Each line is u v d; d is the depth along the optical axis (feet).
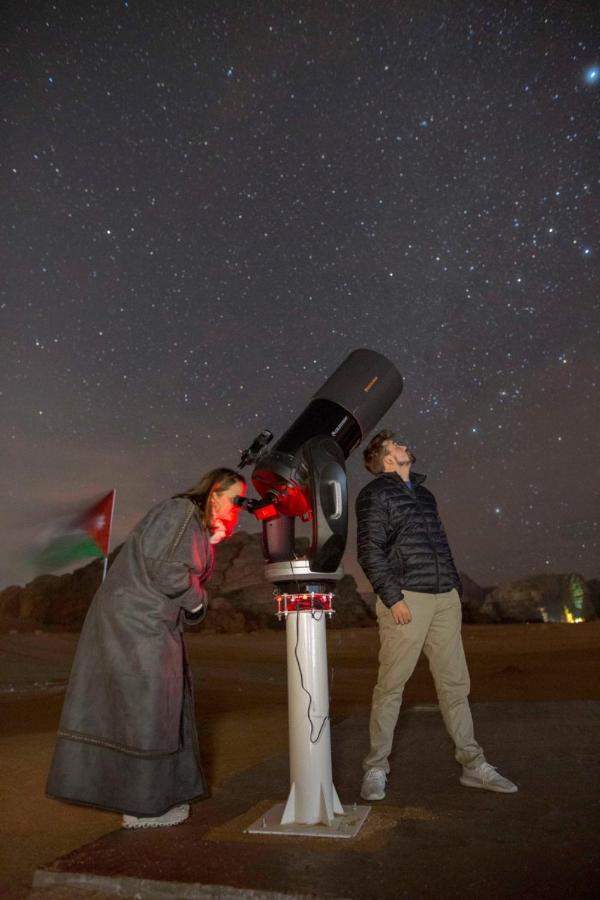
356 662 67.67
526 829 9.27
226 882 7.72
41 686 41.37
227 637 107.86
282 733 18.76
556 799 10.59
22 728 23.90
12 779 14.32
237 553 148.66
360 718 18.17
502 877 7.71
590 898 7.13
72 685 10.04
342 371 11.76
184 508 10.19
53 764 9.82
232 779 12.51
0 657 58.34
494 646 87.40
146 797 9.55
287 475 10.16
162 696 9.87
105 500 29.43
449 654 11.57
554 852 8.40
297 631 10.00
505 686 39.93
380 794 10.89
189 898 7.64
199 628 120.37
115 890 7.94
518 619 158.92
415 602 11.35
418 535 11.58
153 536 10.09
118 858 8.62
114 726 9.80
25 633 98.58
